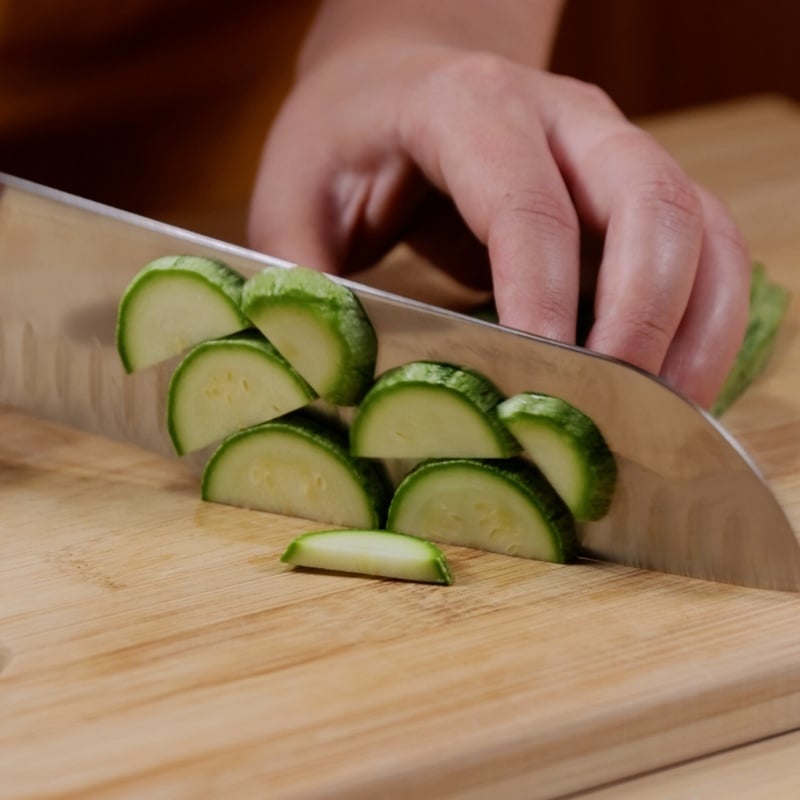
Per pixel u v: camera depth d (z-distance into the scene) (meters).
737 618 0.57
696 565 0.59
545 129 0.66
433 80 0.68
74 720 0.55
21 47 0.81
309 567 0.60
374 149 0.70
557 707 0.55
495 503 0.60
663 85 1.26
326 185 0.71
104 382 0.65
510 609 0.58
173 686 0.56
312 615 0.58
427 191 0.71
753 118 0.89
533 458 0.60
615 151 0.64
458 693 0.55
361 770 0.53
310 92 0.73
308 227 0.70
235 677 0.56
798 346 0.70
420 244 0.73
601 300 0.61
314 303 0.61
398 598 0.59
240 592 0.59
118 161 0.86
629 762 0.55
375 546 0.60
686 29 1.24
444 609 0.58
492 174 0.63
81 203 0.64
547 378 0.59
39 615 0.58
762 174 0.83
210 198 0.88
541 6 0.78
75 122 0.84
